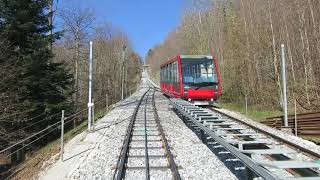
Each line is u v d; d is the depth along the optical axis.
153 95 47.09
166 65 32.19
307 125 18.36
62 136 12.55
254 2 41.16
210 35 59.50
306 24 32.62
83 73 40.28
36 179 11.23
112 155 12.17
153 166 10.48
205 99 24.19
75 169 10.92
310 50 31.55
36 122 19.39
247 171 8.87
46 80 20.14
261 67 34.94
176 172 9.47
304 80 30.77
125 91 57.19
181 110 19.09
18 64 19.27
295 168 8.40
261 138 13.77
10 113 18.48
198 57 24.55
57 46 35.97
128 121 20.09
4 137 18.33
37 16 20.56
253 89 33.84
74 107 24.11
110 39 55.16
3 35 19.00
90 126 18.25
